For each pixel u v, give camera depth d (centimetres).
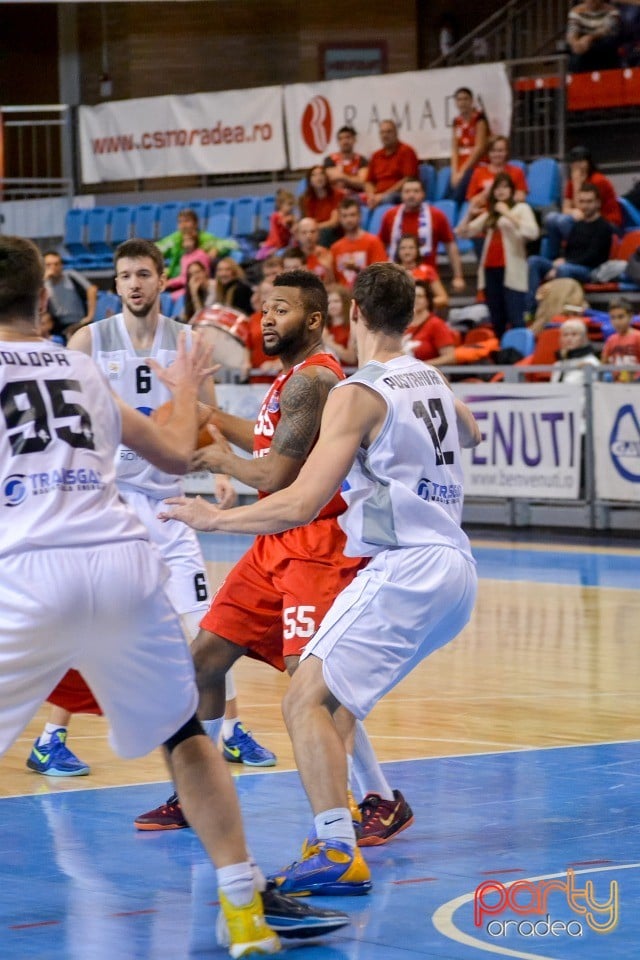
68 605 645
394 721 1271
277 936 699
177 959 688
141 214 3900
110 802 1016
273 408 988
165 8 4253
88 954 694
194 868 851
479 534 2764
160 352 1173
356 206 2964
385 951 692
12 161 4475
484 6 3938
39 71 4491
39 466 658
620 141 3453
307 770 798
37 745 1120
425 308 2753
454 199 3284
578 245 2981
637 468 2570
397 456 819
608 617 1852
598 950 687
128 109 3975
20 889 805
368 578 820
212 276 3419
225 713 1116
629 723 1259
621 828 922
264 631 981
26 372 668
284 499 773
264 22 4162
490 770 1088
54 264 3481
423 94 3447
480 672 1508
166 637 680
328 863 782
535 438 2697
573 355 2670
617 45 3316
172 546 1129
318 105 3625
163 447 711
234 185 3953
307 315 970
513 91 3416
